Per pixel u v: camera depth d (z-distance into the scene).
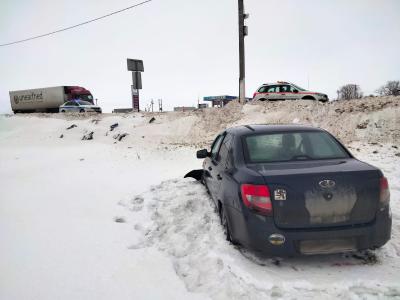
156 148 14.86
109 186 8.02
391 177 6.97
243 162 3.96
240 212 3.52
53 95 36.69
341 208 3.29
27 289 3.34
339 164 3.67
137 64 24.11
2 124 25.91
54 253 4.16
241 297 3.00
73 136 20.61
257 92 20.19
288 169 3.53
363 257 3.70
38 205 6.45
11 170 11.30
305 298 2.95
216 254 3.83
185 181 7.65
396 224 4.51
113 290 3.27
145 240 4.49
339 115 13.39
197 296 3.10
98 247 4.31
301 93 19.27
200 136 17.00
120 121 21.77
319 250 3.31
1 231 4.99
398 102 12.62
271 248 3.31
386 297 2.90
